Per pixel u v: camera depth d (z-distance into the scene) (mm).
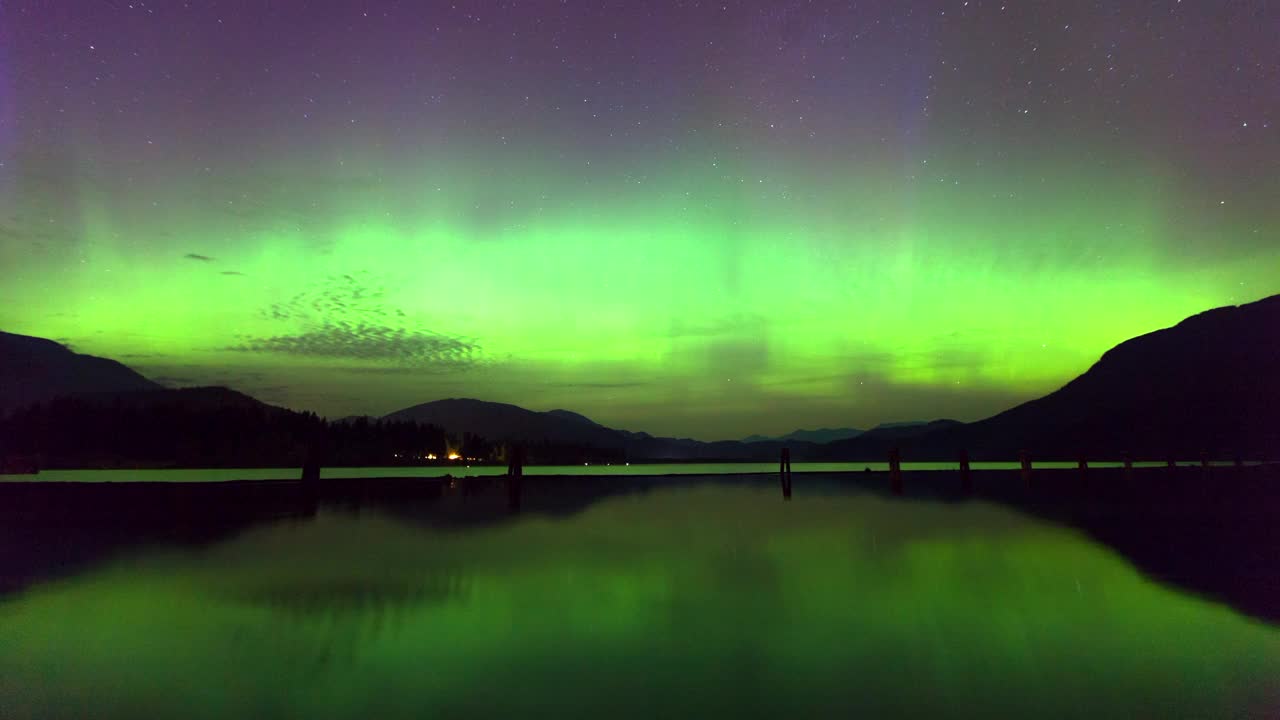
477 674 5711
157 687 5441
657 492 22734
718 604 7934
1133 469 33969
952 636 6738
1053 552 11180
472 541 12320
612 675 5672
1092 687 5457
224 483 22484
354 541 12266
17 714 4941
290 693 5316
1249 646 6430
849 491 23000
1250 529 13492
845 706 5059
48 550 11297
